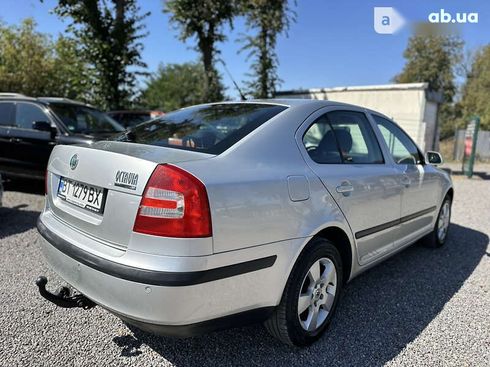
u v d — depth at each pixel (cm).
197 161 205
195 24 1548
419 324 289
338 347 257
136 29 1419
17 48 1823
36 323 273
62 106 666
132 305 188
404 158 382
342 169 279
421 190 388
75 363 232
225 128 251
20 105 656
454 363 243
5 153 647
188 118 290
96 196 217
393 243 353
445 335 275
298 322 242
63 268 227
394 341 266
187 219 186
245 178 211
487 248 479
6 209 573
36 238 450
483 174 1332
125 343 254
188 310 187
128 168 201
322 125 286
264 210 213
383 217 321
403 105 1360
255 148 232
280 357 245
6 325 269
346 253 288
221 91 1650
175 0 1540
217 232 193
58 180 260
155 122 305
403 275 384
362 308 312
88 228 219
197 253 186
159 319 185
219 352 248
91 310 293
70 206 240
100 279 199
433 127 1493
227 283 199
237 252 201
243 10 1579
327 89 1540
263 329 276
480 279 378
